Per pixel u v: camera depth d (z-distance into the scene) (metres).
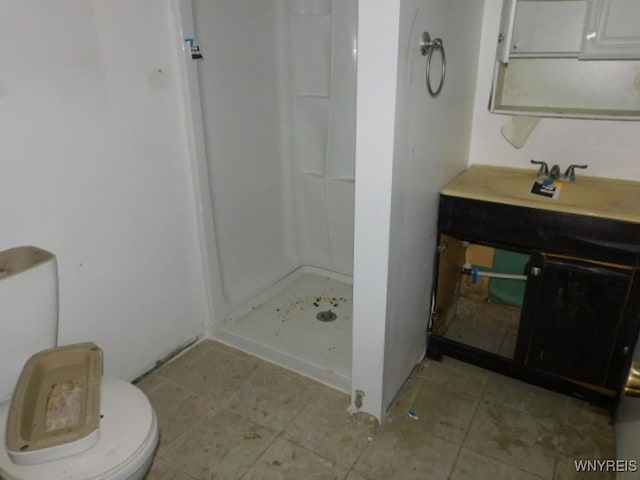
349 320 2.37
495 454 1.63
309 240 2.79
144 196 1.82
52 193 1.51
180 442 1.70
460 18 1.61
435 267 1.94
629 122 1.76
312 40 2.31
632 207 1.57
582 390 1.78
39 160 1.46
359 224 1.46
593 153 1.86
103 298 1.76
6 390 1.33
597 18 1.65
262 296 2.55
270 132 2.42
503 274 2.00
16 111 1.37
